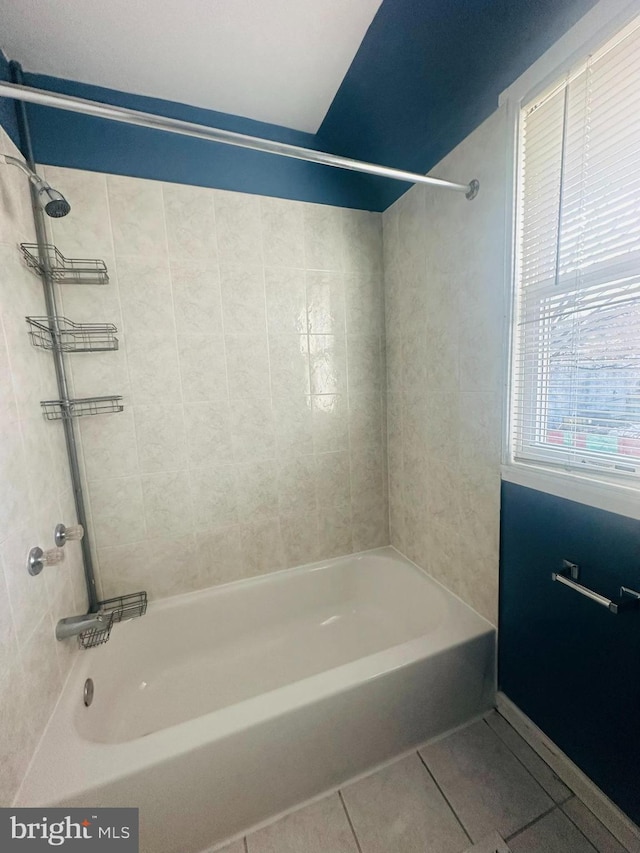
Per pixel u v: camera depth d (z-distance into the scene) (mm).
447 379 1450
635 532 852
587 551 971
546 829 992
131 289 1405
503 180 1117
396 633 1695
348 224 1710
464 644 1272
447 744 1250
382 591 1849
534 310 1092
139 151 1364
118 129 1332
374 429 1899
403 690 1186
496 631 1332
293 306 1657
